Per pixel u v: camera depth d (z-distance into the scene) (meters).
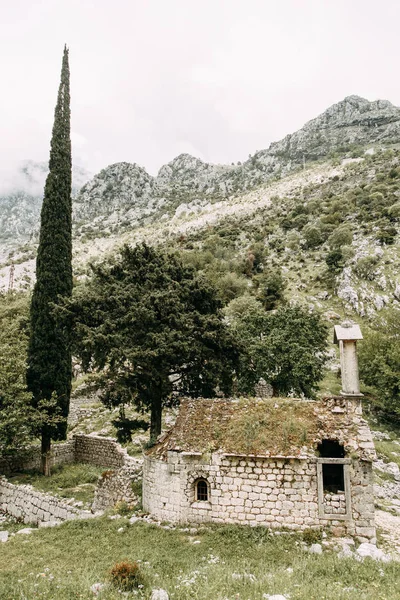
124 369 26.20
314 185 178.00
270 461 17.25
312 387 38.91
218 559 14.42
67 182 33.75
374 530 16.20
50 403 28.36
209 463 17.83
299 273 86.81
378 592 11.24
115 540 16.52
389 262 75.81
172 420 37.28
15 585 12.03
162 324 25.11
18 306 63.91
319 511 16.53
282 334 38.25
